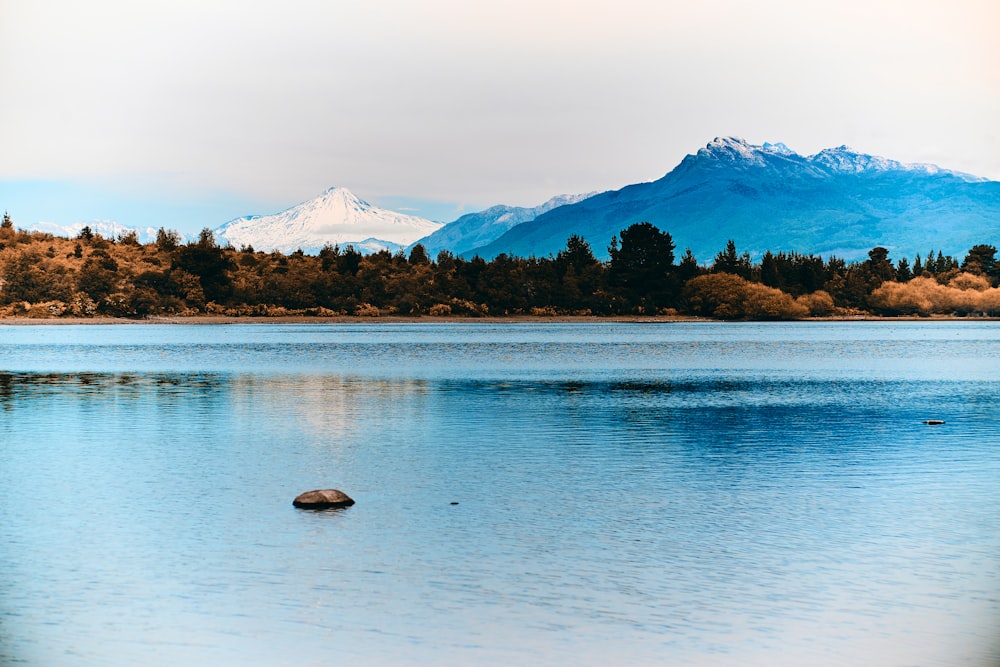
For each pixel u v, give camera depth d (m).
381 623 24.75
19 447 52.78
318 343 191.88
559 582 27.77
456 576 28.31
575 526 34.06
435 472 44.75
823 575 28.36
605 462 47.41
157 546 31.53
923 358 141.62
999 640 23.62
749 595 26.69
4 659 22.72
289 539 32.34
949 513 36.06
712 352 159.62
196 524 34.41
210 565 29.42
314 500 37.16
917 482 42.16
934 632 24.14
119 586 27.58
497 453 50.53
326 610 25.64
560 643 23.52
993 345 180.00
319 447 52.78
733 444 53.72
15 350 163.62
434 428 60.97
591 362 134.12
